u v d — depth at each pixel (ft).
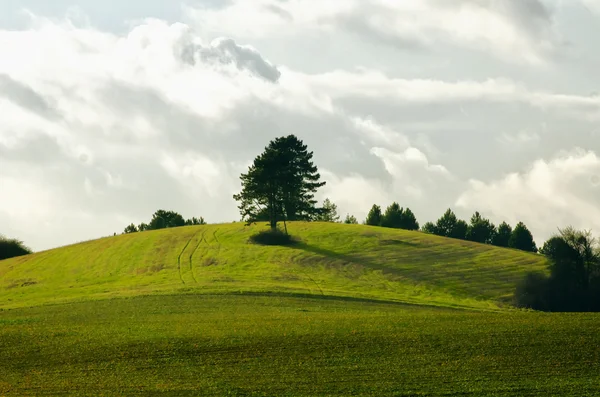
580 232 247.50
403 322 159.12
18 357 130.82
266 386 110.52
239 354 129.90
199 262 299.17
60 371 121.19
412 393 106.11
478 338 138.62
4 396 106.93
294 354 129.39
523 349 129.90
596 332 141.38
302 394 106.22
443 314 173.68
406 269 288.71
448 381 111.75
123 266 297.12
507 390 107.04
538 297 238.48
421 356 126.72
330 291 234.38
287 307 195.31
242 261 299.58
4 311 192.34
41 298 229.86
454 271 285.64
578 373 115.24
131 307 192.75
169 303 199.52
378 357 126.62
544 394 104.99
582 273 243.40
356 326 153.99
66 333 151.12
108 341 141.79
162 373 118.62
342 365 121.70
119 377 116.78
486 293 253.44
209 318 170.40
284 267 288.51
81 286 259.39
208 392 107.76
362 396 104.88
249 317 171.83
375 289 252.01
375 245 334.24
